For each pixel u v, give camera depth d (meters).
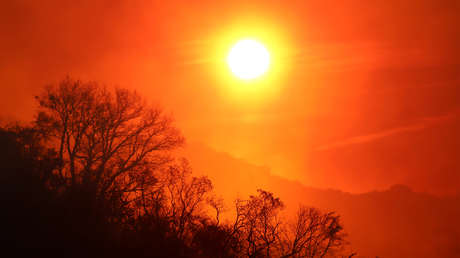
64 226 30.72
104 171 36.44
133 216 34.41
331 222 34.75
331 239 34.22
